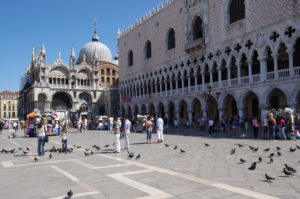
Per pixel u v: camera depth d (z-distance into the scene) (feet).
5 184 33.37
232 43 138.72
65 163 47.60
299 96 109.19
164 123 128.77
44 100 281.95
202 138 89.40
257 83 123.54
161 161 46.11
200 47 159.94
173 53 186.39
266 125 79.92
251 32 127.75
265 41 120.67
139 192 28.09
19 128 245.65
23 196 28.14
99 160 49.57
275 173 35.17
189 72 171.53
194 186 29.68
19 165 46.80
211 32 153.58
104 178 34.86
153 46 212.02
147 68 220.23
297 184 29.63
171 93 188.34
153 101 209.67
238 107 134.31
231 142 73.61
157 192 27.86
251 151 55.11
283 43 119.55
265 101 120.26
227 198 25.22
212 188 28.68
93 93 312.29
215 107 167.63
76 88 299.58
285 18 111.65
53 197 27.53
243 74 149.89
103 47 373.61
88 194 27.99
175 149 61.87
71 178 35.58
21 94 368.89
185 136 100.42
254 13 126.52
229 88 139.54
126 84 257.55
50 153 59.41
